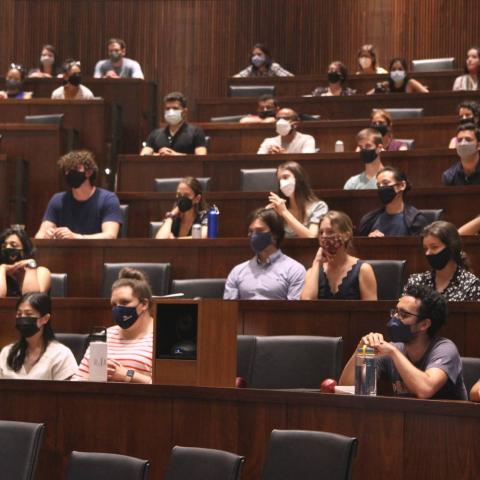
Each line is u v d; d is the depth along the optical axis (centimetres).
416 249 587
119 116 959
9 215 829
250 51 1233
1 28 1250
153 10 1238
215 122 972
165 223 670
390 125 806
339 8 1220
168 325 426
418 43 1201
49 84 1048
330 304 496
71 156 677
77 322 550
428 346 403
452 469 355
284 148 843
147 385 412
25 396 429
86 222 682
